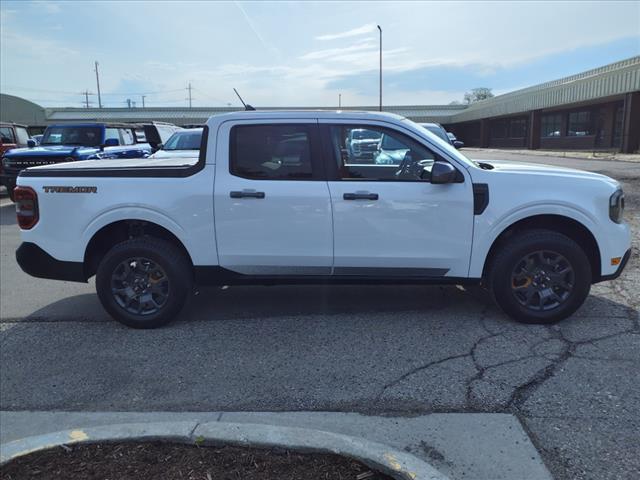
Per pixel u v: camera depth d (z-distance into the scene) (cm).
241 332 483
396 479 259
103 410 362
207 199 475
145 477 263
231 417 345
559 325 474
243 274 491
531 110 3697
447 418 335
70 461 277
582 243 491
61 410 363
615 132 3077
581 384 368
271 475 263
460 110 5662
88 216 488
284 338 466
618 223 476
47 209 493
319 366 412
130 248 486
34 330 504
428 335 462
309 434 291
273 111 482
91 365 428
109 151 1330
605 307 515
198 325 504
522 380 378
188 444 290
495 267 471
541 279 472
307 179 474
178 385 391
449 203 465
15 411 363
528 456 294
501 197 464
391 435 319
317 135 476
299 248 478
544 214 467
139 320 494
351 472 265
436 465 288
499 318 496
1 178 1296
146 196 480
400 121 481
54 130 1434
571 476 276
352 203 468
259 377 398
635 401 345
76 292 630
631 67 2511
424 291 584
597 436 310
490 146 4919
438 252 473
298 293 588
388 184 469
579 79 3056
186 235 481
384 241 472
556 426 321
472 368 399
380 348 439
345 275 486
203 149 483
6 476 266
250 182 475
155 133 1697
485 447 304
